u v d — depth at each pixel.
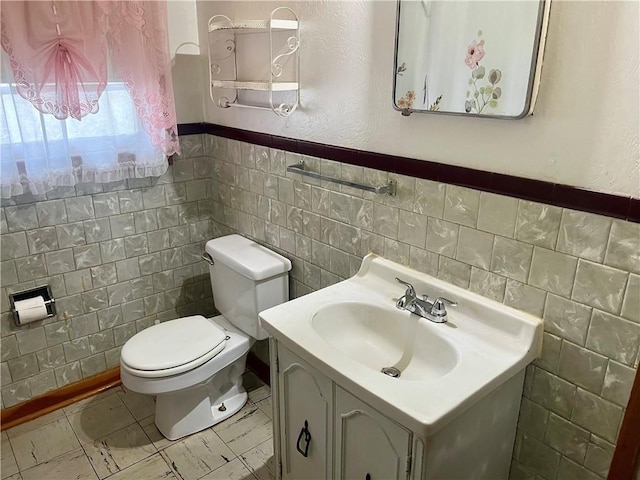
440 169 1.40
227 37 2.07
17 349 2.09
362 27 1.50
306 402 1.46
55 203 2.03
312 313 1.50
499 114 1.20
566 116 1.11
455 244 1.42
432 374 1.39
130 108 2.03
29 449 2.00
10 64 1.69
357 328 1.60
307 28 1.68
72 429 2.11
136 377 1.82
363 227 1.69
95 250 2.19
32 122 1.81
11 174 1.81
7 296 2.01
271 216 2.11
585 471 1.28
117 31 1.88
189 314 2.61
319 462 1.48
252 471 1.90
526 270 1.27
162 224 2.37
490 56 1.19
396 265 1.61
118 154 2.07
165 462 1.94
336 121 1.68
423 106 1.37
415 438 1.11
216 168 2.39
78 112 1.84
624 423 1.17
